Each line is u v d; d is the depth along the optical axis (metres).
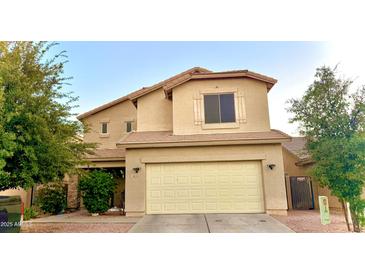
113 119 21.66
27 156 8.83
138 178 13.77
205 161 13.77
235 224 10.48
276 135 13.73
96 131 21.59
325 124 9.08
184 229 9.69
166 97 16.47
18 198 9.52
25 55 10.21
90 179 14.66
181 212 13.45
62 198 16.22
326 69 9.41
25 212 13.26
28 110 9.04
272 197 13.16
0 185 9.34
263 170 13.48
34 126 8.94
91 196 14.52
